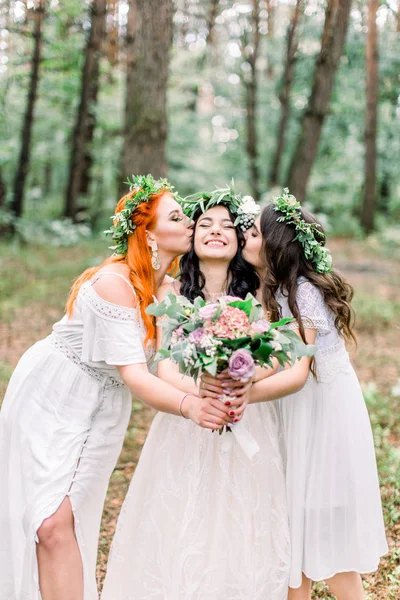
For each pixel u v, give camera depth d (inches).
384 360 281.1
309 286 104.2
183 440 104.1
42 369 103.9
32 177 842.8
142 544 104.8
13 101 638.5
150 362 109.7
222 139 1013.2
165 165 308.5
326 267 106.4
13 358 265.1
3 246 553.3
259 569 100.7
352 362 279.3
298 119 926.4
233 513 101.1
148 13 294.0
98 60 589.3
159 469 105.2
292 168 526.6
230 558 100.3
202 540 100.5
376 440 185.8
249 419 103.1
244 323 88.7
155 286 109.7
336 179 904.3
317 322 102.6
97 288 101.9
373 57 690.2
